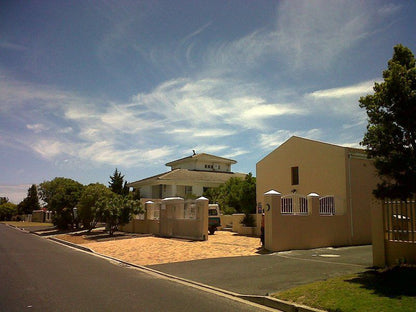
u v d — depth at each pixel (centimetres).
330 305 733
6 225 5853
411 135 911
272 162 2469
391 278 891
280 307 795
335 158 2031
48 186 6925
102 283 1030
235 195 3381
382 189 931
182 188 4241
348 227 1922
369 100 957
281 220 1659
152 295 887
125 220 2675
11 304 772
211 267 1305
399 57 980
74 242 2486
